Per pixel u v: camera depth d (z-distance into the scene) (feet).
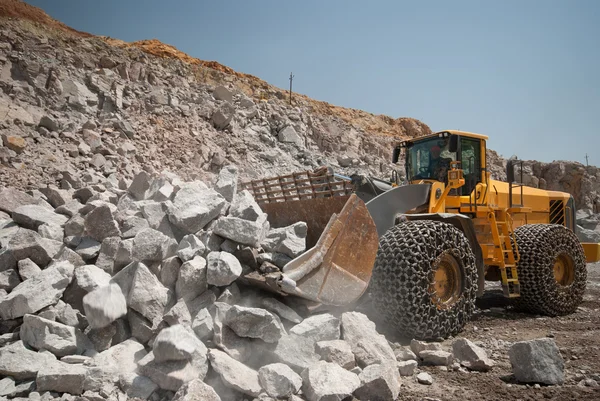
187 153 48.32
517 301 21.49
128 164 39.32
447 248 15.55
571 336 16.47
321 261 13.08
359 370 10.80
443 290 15.98
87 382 9.18
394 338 15.21
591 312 22.38
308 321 11.61
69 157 36.70
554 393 10.82
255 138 60.80
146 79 59.26
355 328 11.98
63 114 43.47
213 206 14.56
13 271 12.25
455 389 11.03
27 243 12.59
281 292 12.11
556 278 21.93
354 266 13.75
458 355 13.14
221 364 9.59
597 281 34.14
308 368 9.98
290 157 60.95
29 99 42.09
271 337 10.58
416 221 15.96
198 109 58.18
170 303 11.57
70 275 11.47
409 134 119.24
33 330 10.15
